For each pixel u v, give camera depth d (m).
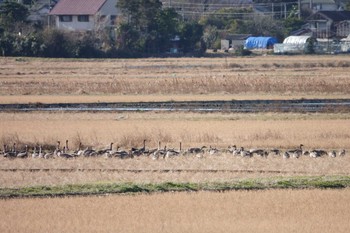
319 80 72.06
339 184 33.94
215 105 58.81
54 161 40.59
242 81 70.62
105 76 80.69
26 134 48.09
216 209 29.50
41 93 68.62
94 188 33.19
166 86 69.12
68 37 109.00
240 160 40.47
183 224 27.52
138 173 37.19
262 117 54.12
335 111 56.16
